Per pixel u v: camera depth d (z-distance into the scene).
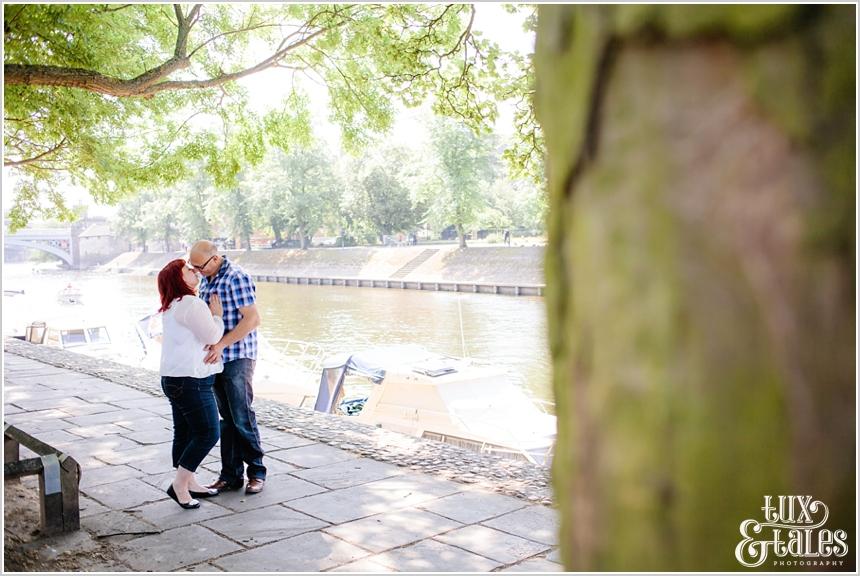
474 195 60.16
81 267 101.25
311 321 39.50
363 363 16.20
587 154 0.54
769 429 0.47
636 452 0.52
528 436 13.18
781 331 0.46
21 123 11.64
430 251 64.19
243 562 4.71
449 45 10.30
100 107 11.51
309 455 7.19
